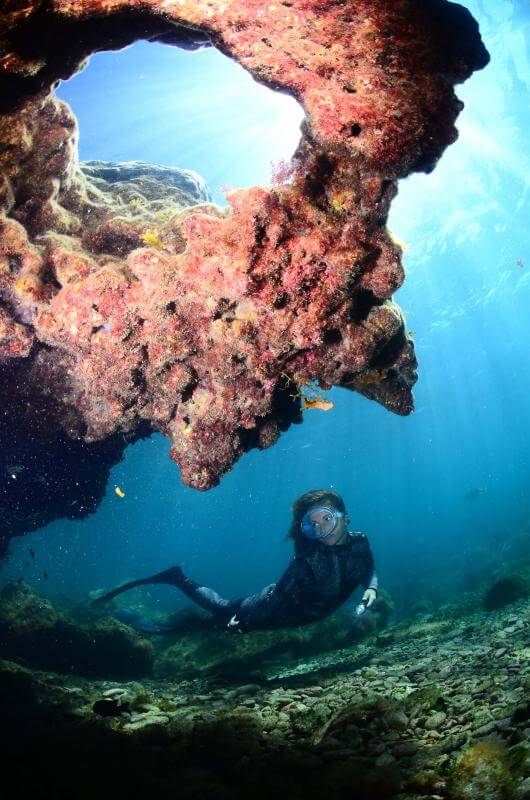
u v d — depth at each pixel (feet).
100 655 27.02
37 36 10.61
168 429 16.31
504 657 15.52
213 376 14.46
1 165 13.37
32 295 14.10
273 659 30.32
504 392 203.51
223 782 9.12
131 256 13.39
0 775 9.15
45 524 26.32
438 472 490.08
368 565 20.75
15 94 11.87
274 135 70.33
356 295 13.69
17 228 14.34
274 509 332.19
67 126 15.05
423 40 11.05
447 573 76.84
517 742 8.04
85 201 17.61
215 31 11.60
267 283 12.46
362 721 11.25
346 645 34.12
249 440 16.42
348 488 345.10
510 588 33.50
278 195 12.18
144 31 12.57
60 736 11.37
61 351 17.28
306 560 20.40
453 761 7.97
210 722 12.28
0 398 18.70
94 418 17.08
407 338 16.47
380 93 11.23
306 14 11.13
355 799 7.77
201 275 12.89
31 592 28.84
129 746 10.79
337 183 12.07
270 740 11.17
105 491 26.17
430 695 11.89
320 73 11.43
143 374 15.05
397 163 11.61
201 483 15.61
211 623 27.61
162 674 28.89
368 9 10.97
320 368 14.61
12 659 23.65
